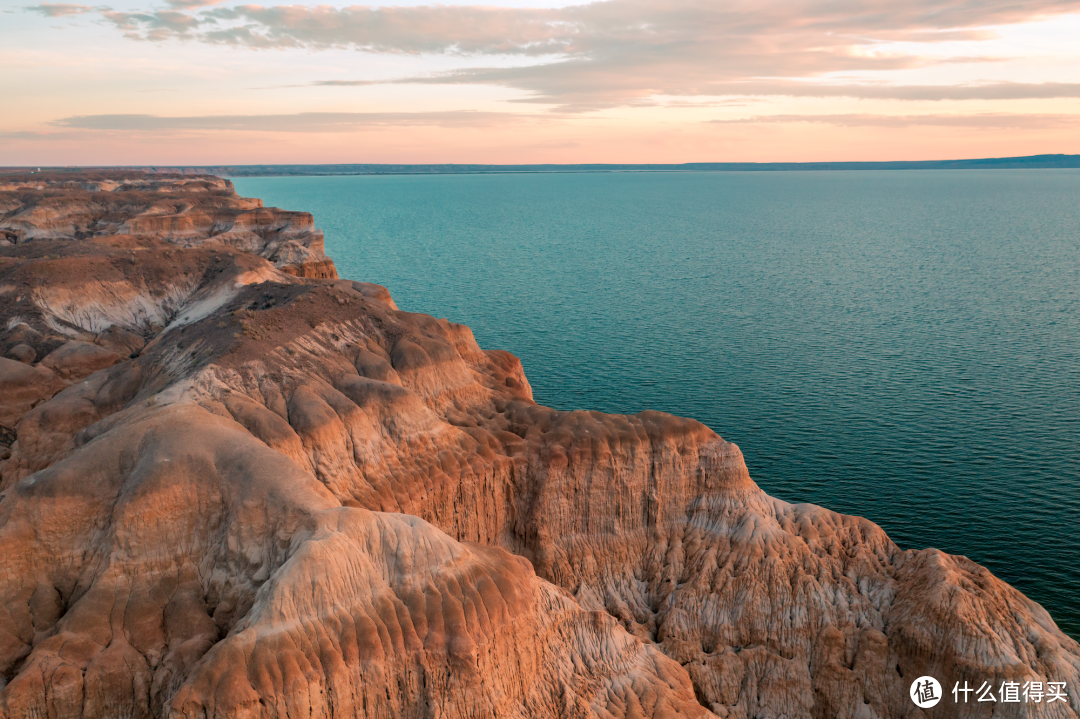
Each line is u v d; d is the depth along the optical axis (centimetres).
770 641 5094
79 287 7919
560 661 4344
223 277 8156
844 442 8856
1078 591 6038
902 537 6806
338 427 4931
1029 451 8581
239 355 5194
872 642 4944
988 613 4844
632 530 5731
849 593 5231
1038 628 4831
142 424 4316
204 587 3819
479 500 5409
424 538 3859
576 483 5622
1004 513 7200
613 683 4403
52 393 6419
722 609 5238
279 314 5791
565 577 5450
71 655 3428
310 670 3288
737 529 5641
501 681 3769
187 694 3103
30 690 3272
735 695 4903
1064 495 7525
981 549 6619
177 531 3912
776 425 9400
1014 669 4522
